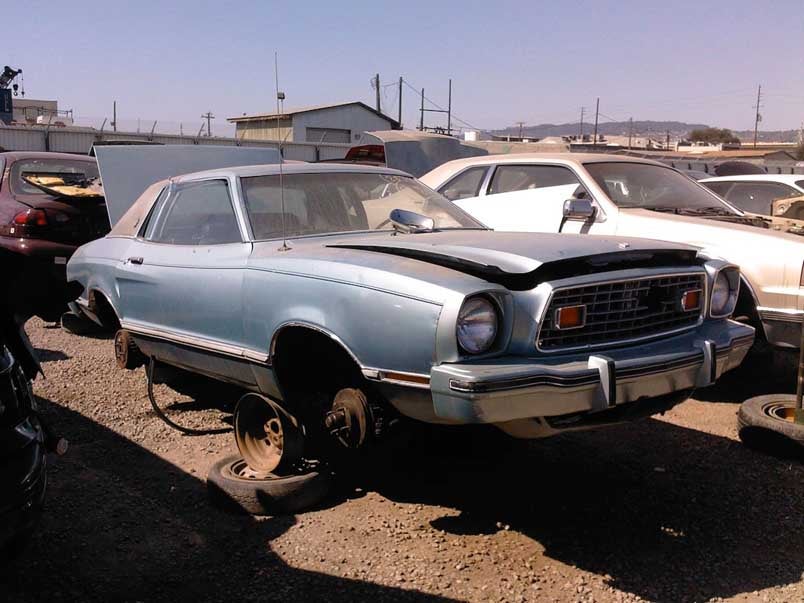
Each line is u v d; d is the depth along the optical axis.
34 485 3.06
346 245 4.09
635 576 3.46
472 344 3.30
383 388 3.54
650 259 3.89
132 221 5.61
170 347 4.88
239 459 4.43
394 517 4.02
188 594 3.34
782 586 3.39
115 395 5.99
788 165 20.69
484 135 50.66
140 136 32.81
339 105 45.88
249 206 4.59
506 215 7.35
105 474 4.55
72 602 3.28
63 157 9.66
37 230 7.87
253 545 3.74
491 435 4.86
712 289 4.11
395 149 18.16
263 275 4.08
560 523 3.96
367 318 3.53
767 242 5.77
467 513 4.07
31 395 3.31
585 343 3.57
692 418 5.55
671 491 4.33
